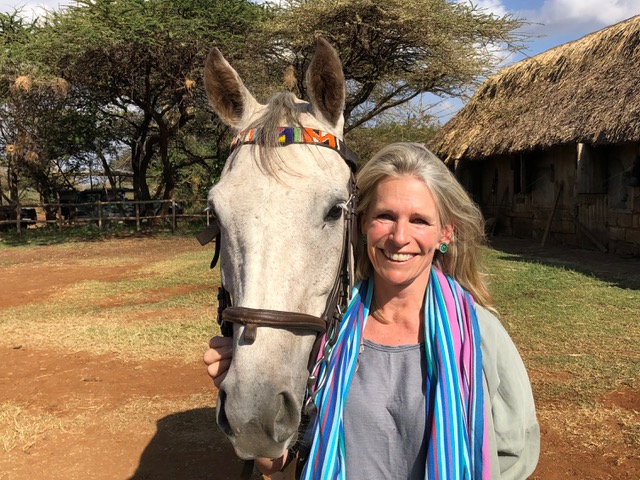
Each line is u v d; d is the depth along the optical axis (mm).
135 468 3557
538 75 14664
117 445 3855
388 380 1637
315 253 1633
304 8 14047
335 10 13789
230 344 1721
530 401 1643
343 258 1790
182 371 5223
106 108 21141
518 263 10242
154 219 20859
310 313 1626
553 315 6527
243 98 2039
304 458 1731
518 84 15398
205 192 22594
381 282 1726
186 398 4598
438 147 17438
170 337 6246
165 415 4293
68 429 4090
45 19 17844
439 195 1676
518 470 1632
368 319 1766
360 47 15266
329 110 1947
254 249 1572
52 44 15938
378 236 1666
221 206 1677
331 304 1728
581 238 12539
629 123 9664
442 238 1787
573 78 12953
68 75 17312
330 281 1697
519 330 6016
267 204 1606
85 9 16859
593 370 4816
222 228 1688
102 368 5359
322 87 1938
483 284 1886
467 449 1490
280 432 1463
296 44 14812
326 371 1678
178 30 15898
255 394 1410
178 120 21391
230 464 3588
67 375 5195
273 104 1870
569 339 5684
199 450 3771
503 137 13781
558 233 13430
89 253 14367
